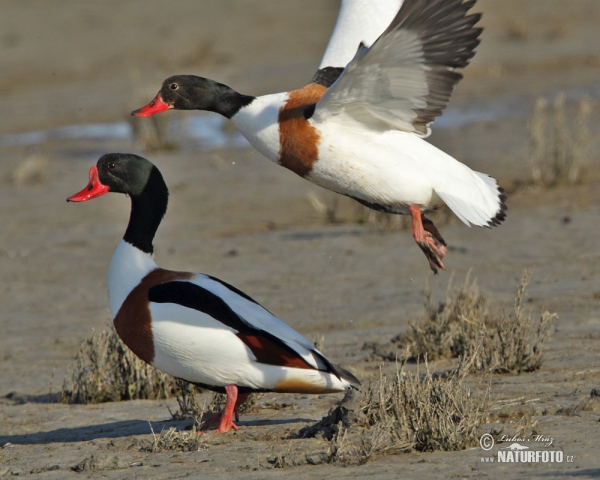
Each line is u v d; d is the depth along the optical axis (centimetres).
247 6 5250
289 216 2062
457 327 1124
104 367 1110
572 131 2581
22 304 1570
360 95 896
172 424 942
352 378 852
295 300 1463
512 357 1020
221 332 837
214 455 782
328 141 933
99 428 952
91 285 1659
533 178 2195
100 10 5181
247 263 1705
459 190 938
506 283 1441
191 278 881
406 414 793
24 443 912
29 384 1177
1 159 2775
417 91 891
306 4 5241
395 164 930
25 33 4684
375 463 728
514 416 844
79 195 929
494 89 3384
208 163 2617
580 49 3900
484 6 5031
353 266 1638
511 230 1786
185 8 5212
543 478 657
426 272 1562
